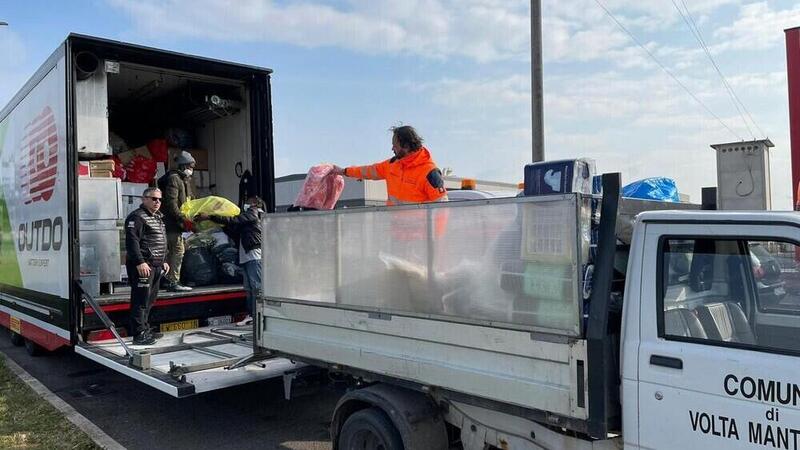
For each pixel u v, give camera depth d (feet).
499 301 10.81
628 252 10.73
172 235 23.34
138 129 31.45
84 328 20.75
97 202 22.15
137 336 20.43
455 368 11.44
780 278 9.34
